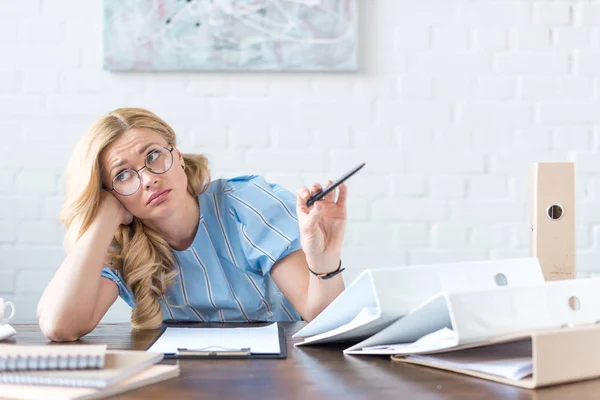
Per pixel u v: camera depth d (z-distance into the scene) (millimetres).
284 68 2623
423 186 2658
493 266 1173
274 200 1735
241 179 1835
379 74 2658
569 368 920
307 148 2656
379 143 2658
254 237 1689
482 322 964
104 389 890
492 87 2666
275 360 1104
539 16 2668
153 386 940
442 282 1123
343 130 2656
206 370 1033
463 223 2656
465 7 2660
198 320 1761
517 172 2666
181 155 1719
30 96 2666
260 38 2619
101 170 1581
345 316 1178
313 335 1244
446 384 932
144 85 2662
